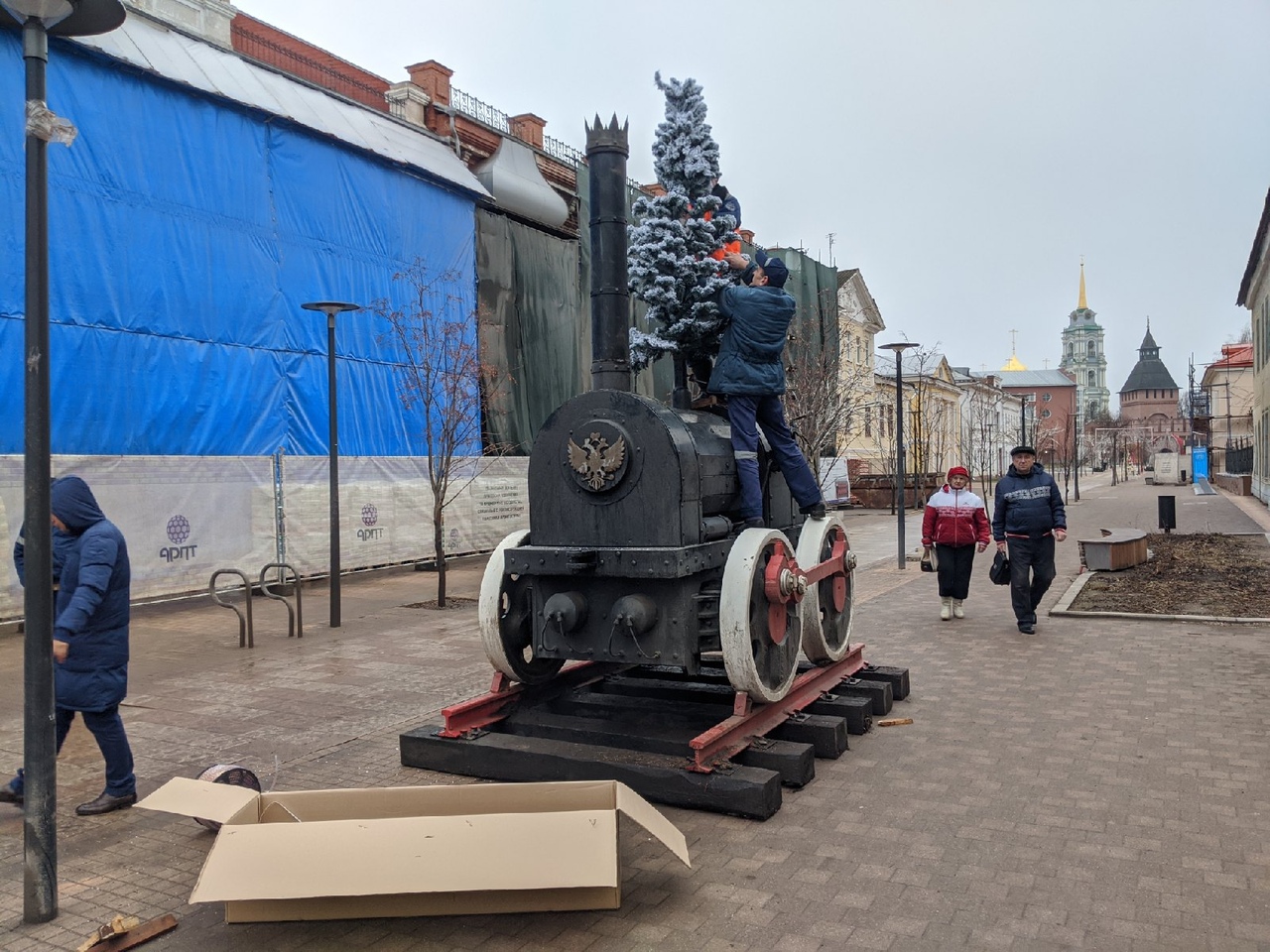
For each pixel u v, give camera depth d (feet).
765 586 16.31
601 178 17.47
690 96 19.39
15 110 36.17
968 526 32.91
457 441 44.62
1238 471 154.40
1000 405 232.32
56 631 14.06
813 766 16.25
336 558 34.65
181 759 18.26
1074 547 61.05
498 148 66.13
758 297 18.21
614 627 15.83
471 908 11.37
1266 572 44.16
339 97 53.83
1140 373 405.39
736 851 13.29
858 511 112.47
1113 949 10.48
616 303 17.42
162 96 41.98
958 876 12.42
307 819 12.41
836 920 11.24
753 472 18.28
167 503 39.50
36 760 11.64
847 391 94.73
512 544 17.57
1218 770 16.52
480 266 62.08
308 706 22.41
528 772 16.07
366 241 52.29
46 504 11.73
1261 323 115.65
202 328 43.32
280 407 47.01
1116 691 22.29
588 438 16.03
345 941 11.07
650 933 11.02
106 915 11.80
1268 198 81.61
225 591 40.88
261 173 46.50
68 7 11.40
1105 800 15.12
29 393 11.65
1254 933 10.80
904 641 29.68
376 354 52.54
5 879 12.96
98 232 39.06
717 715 17.79
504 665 17.97
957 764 17.12
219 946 11.05
